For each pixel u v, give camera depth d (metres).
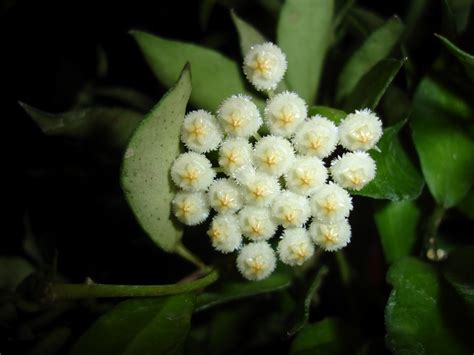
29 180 0.13
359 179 0.09
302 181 0.09
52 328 0.11
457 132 0.10
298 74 0.11
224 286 0.10
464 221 0.11
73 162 0.13
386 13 0.14
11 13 0.15
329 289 0.12
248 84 0.10
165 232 0.10
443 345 0.09
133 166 0.09
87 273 0.12
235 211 0.09
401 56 0.11
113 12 0.15
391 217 0.11
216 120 0.09
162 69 0.10
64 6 0.15
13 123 0.14
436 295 0.09
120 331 0.09
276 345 0.12
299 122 0.09
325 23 0.10
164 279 0.12
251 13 0.14
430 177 0.10
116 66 0.15
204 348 0.10
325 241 0.09
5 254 0.12
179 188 0.09
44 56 0.15
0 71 0.15
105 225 0.13
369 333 0.10
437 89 0.10
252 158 0.09
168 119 0.08
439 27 0.11
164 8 0.15
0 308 0.11
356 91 0.10
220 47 0.14
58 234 0.13
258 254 0.09
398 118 0.11
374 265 0.12
